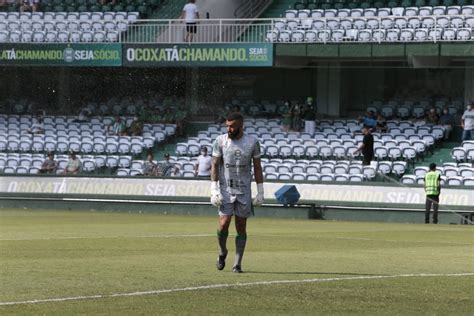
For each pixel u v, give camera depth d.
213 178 20.95
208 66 63.06
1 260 23.03
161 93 69.62
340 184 50.28
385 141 59.44
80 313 15.30
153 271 20.89
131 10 71.81
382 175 53.66
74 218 45.66
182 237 32.00
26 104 71.31
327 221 48.28
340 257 25.22
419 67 60.53
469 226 44.44
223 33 64.88
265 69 68.94
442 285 19.31
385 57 60.69
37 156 63.00
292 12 65.88
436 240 33.53
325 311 16.00
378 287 18.81
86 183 54.44
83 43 64.31
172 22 65.75
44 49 65.19
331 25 62.06
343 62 67.25
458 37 58.75
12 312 15.21
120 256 24.44
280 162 57.81
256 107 67.81
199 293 17.58
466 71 63.88
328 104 67.88
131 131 66.56
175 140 66.19
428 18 60.81
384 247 29.52
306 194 50.66
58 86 71.12
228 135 20.83
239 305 16.39
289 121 64.00
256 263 23.08
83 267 21.50
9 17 71.06
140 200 53.12
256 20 63.19
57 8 73.12
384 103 66.44
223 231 21.03
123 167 61.34
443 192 48.47
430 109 62.84
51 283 18.70
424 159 58.94
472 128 58.88
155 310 15.73
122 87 70.25
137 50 63.34
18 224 39.75
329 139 61.12
